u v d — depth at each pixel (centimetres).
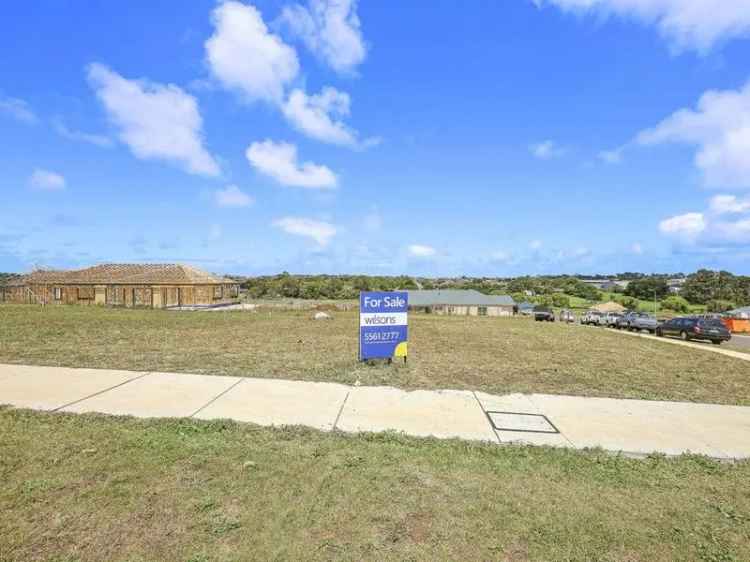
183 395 628
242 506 324
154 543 277
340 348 1112
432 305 7294
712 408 646
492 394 685
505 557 274
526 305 8025
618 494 364
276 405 590
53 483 347
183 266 4462
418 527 304
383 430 500
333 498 339
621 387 777
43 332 1316
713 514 337
